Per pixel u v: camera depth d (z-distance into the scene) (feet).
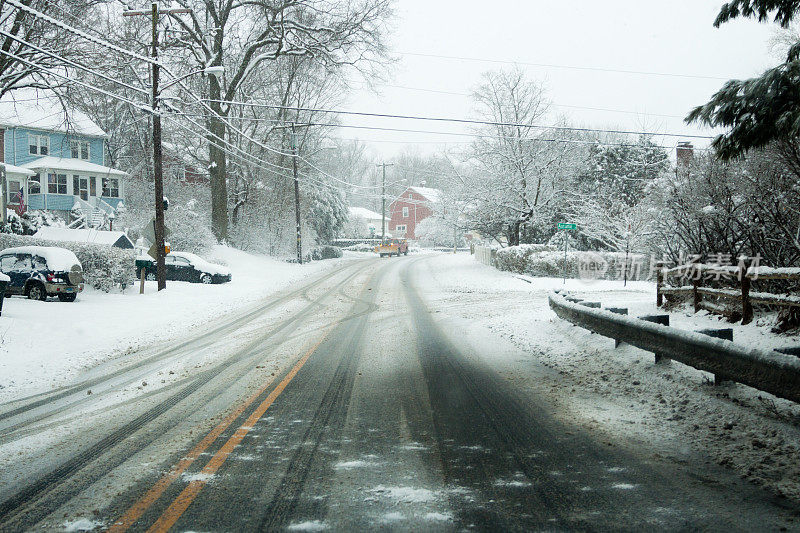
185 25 112.27
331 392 25.80
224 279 93.15
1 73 72.13
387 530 12.71
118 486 15.20
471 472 16.11
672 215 53.36
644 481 15.30
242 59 121.60
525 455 17.46
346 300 69.87
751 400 20.85
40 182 132.57
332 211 201.46
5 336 39.22
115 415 22.33
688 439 18.43
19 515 13.51
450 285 90.22
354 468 16.46
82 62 74.18
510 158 109.91
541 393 25.26
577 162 113.80
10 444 18.85
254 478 15.71
